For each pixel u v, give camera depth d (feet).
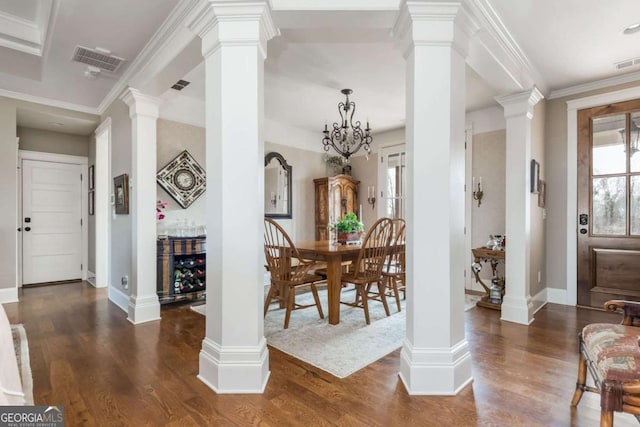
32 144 16.01
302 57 10.12
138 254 10.55
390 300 13.19
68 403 5.81
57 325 10.09
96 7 7.36
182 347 8.34
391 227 10.95
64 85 11.98
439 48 6.24
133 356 7.78
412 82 6.39
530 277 10.92
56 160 16.63
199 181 14.52
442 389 6.11
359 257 10.33
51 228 16.57
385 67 10.80
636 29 8.09
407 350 6.46
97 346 8.39
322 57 10.11
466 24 6.63
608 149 11.53
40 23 9.20
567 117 12.29
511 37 8.26
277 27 6.94
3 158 12.59
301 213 18.80
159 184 13.38
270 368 7.14
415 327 6.25
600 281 11.71
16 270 12.98
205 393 6.14
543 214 12.50
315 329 9.68
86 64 10.21
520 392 6.12
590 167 11.86
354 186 19.80
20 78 11.43
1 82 11.76
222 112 6.30
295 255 9.91
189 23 6.94
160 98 11.05
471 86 12.19
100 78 11.29
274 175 17.53
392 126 17.83
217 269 6.45
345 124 13.41
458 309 6.51
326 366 7.24
